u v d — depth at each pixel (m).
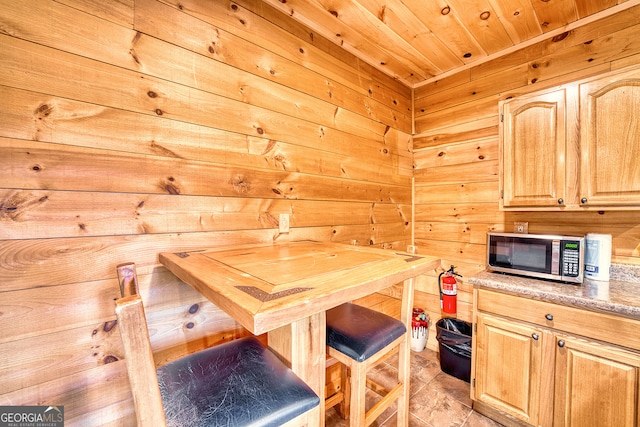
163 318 1.18
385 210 2.32
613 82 1.38
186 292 1.24
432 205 2.52
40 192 0.93
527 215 1.98
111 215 1.06
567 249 1.53
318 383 0.95
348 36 1.87
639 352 1.15
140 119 1.12
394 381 1.99
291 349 0.88
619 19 1.63
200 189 1.28
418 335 2.40
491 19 1.72
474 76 2.25
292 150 1.65
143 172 1.13
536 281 1.61
